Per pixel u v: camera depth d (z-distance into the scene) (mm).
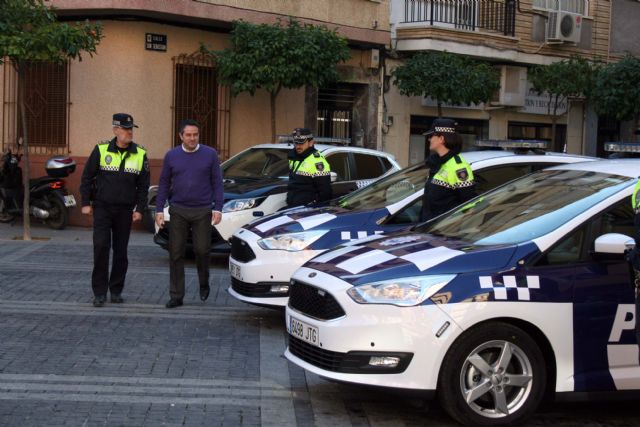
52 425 5145
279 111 18375
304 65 16078
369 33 19281
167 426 5207
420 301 5113
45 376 6152
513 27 21516
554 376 5328
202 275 8898
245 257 7887
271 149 12984
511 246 5391
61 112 16234
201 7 16078
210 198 8750
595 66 21656
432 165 7535
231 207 11219
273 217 8328
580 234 5453
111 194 8562
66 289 9398
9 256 11734
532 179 6660
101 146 8594
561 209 5734
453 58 18703
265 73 15844
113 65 16094
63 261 11438
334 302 5336
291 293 5930
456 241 5793
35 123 16328
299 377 6418
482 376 5184
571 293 5281
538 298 5211
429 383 5094
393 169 13156
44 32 12953
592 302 5312
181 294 8742
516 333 5199
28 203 13781
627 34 24953
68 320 7961
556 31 22375
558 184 6246
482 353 5199
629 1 24891
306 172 9867
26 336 7289
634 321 5371
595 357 5348
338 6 18625
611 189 5750
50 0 15156
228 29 17234
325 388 6168
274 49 15820
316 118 19141
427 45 19625
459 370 5117
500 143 8961
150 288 9703
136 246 13586
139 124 16297
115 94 16156
